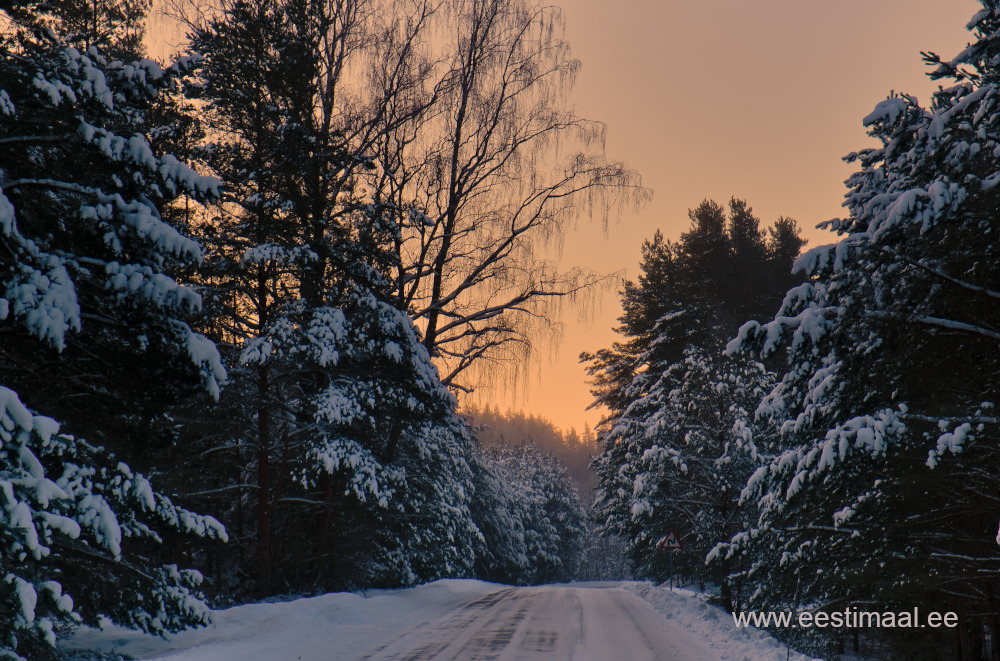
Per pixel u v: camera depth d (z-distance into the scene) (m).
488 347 25.14
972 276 9.77
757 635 14.80
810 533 13.15
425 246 24.83
